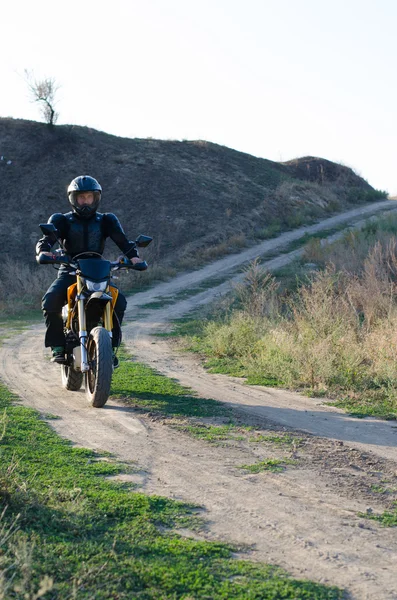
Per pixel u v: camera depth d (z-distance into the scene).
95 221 7.88
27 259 42.88
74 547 3.56
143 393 8.50
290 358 10.39
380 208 52.62
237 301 21.39
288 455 5.80
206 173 55.28
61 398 8.12
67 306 7.62
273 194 51.53
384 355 9.63
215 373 10.74
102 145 57.25
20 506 4.02
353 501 4.67
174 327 18.41
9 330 17.88
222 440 6.25
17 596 2.98
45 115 57.88
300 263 30.66
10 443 5.64
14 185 51.19
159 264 37.72
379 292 13.96
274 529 4.09
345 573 3.50
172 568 3.40
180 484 4.89
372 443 6.35
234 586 3.25
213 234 43.31
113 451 5.70
